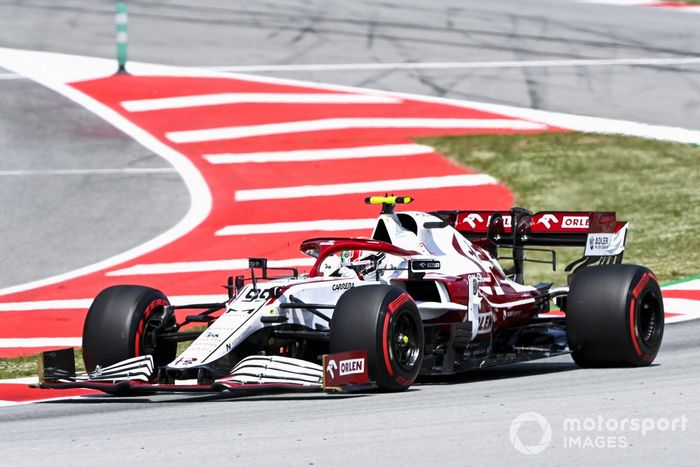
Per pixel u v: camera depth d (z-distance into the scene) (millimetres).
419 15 107812
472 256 35500
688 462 20844
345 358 28531
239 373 28500
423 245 34438
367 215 60094
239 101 80875
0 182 66312
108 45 96875
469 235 38750
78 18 106312
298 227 58406
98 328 31969
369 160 68750
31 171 68188
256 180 66062
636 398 27328
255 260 32156
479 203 62000
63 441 25125
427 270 33062
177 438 24672
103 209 62094
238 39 99188
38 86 84688
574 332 33406
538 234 37969
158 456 22891
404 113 78188
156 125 76312
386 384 29594
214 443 23891
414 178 65812
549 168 67500
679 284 48969
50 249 56625
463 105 80438
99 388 29578
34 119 77375
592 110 79562
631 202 62562
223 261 53562
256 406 28906
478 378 34094
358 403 28516
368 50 95938
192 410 28922
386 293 29797
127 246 56688
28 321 45781
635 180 65875
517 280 38188
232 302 31031
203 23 104812
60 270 53656
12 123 76562
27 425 28266
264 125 75625
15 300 49188
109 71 89000
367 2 112688
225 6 111438
